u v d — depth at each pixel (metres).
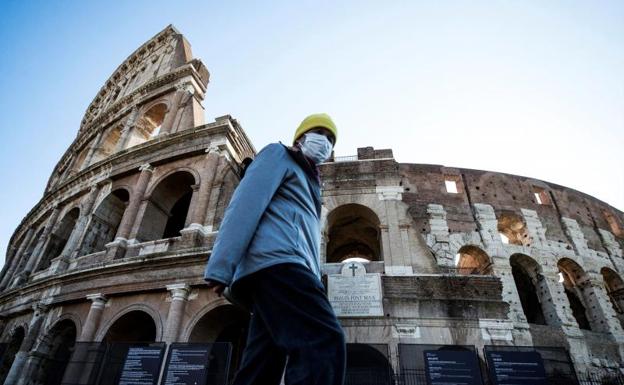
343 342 1.92
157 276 19.58
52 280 22.89
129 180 26.81
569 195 34.41
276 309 1.97
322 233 22.09
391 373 15.46
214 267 2.00
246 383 2.07
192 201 22.47
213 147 24.20
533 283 28.27
